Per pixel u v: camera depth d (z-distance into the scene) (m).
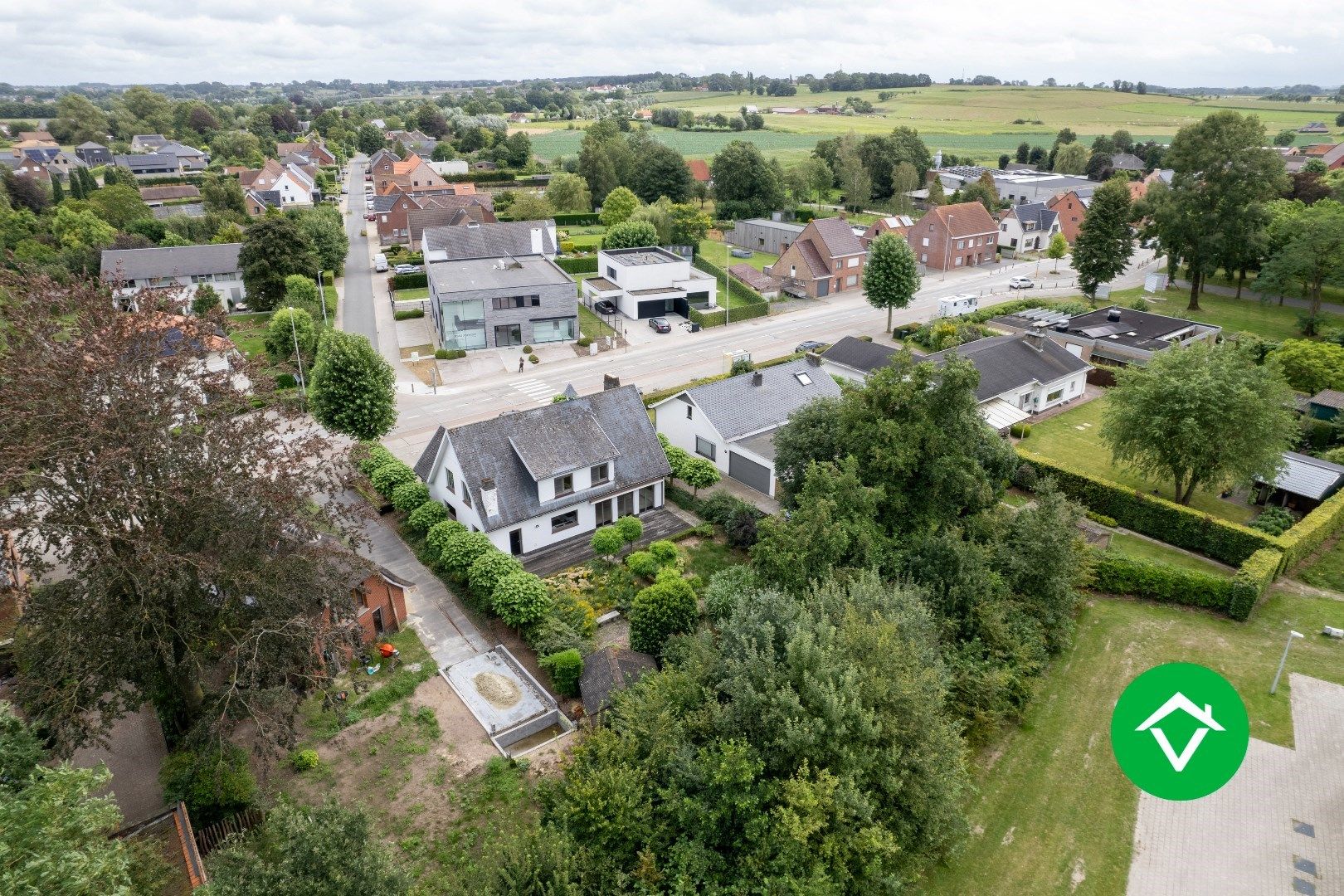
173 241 105.06
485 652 34.59
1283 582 41.00
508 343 75.69
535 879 20.27
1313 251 74.31
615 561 41.62
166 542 23.67
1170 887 24.62
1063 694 32.94
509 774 27.84
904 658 25.22
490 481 40.94
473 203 127.38
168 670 25.95
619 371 69.56
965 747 27.55
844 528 33.28
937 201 139.88
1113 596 39.94
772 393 53.88
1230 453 42.59
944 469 35.56
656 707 24.52
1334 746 30.03
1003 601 34.53
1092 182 149.38
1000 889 24.53
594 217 136.88
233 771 25.83
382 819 26.11
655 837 22.16
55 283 25.09
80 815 16.88
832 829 21.86
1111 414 47.19
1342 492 44.97
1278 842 26.09
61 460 22.00
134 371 23.64
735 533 43.16
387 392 50.47
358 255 115.88
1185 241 85.44
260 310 85.56
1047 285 101.31
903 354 37.03
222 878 17.41
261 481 24.88
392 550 42.69
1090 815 27.25
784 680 23.84
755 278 96.06
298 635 24.27
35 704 23.45
